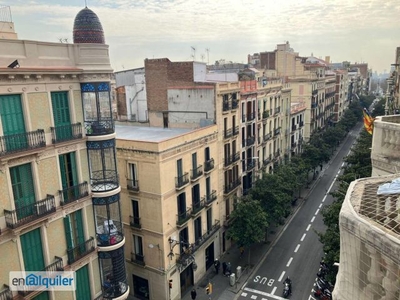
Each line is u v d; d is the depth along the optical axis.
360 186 9.27
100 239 18.16
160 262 24.77
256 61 81.12
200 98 30.75
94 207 17.78
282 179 35.28
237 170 35.19
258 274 29.28
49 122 15.27
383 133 14.33
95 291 18.20
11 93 13.64
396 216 6.91
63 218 16.22
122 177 25.23
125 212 25.81
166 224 24.39
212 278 29.19
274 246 33.94
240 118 34.88
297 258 31.53
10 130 13.84
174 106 32.56
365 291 6.48
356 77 124.19
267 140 42.62
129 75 41.78
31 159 14.54
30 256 14.95
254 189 33.62
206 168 28.58
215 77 40.88
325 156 53.69
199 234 28.72
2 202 13.65
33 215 14.48
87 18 16.45
